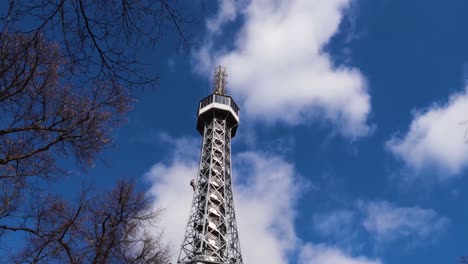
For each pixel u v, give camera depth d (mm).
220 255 106875
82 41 11273
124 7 10797
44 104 14734
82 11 10703
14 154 14938
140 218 24672
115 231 23141
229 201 122188
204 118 150250
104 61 11906
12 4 10477
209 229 111812
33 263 18250
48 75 14352
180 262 101625
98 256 21672
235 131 150625
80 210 20641
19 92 14102
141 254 23703
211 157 132500
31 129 14711
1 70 13547
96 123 15695
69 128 15234
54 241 18891
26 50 12945
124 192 24781
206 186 124562
